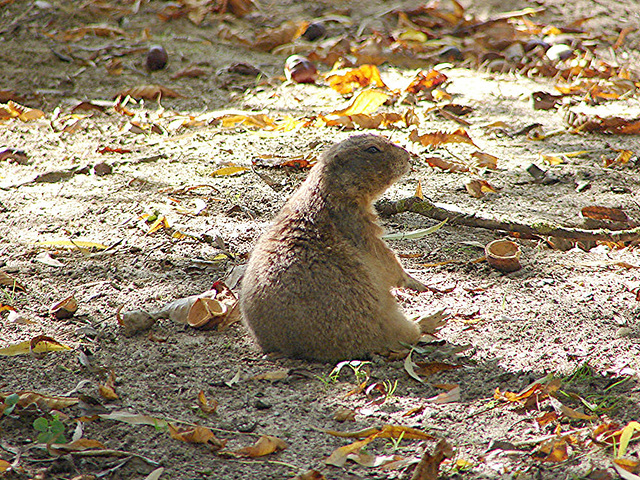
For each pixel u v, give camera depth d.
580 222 11.14
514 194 12.26
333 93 17.05
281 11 21.75
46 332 8.69
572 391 7.25
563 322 8.68
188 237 11.07
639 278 9.69
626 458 6.13
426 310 9.20
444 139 14.16
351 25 20.80
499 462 6.27
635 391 7.19
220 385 7.65
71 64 18.50
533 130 14.86
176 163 13.67
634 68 18.12
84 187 12.70
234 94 16.97
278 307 7.97
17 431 6.79
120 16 21.36
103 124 15.45
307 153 13.88
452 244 10.94
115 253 10.62
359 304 7.98
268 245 8.33
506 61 18.69
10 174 13.12
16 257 10.42
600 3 22.53
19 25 20.20
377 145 8.67
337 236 8.33
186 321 8.96
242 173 13.23
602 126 14.73
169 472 6.25
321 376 7.81
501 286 9.71
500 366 7.86
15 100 16.47
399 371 7.89
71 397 7.23
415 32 19.97
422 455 6.41
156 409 7.16
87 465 6.34
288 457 6.47
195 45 19.88
